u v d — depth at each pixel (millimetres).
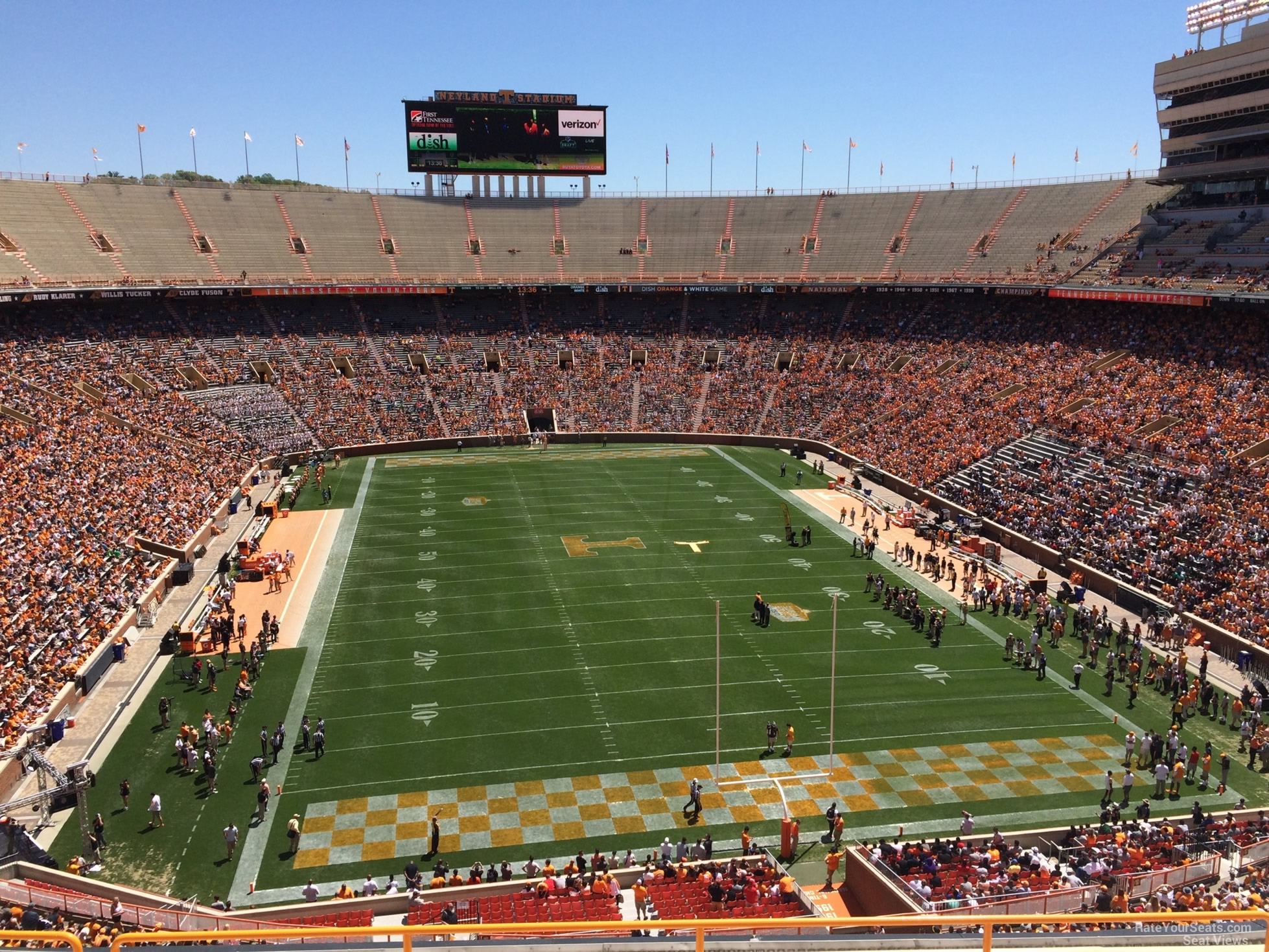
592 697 37781
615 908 23688
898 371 85688
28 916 22203
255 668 40094
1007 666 40938
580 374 92625
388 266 99188
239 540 56375
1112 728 35688
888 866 25016
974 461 66688
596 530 60000
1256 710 35594
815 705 37156
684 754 33625
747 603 47844
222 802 30844
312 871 27406
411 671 40125
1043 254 88625
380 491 69812
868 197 107688
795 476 74312
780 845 28703
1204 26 74750
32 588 41125
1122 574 48969
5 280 74375
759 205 110000
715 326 98312
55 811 30219
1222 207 76938
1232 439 54688
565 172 106062
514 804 30734
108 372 74312
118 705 36844
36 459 53625
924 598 48812
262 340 88438
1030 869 25641
